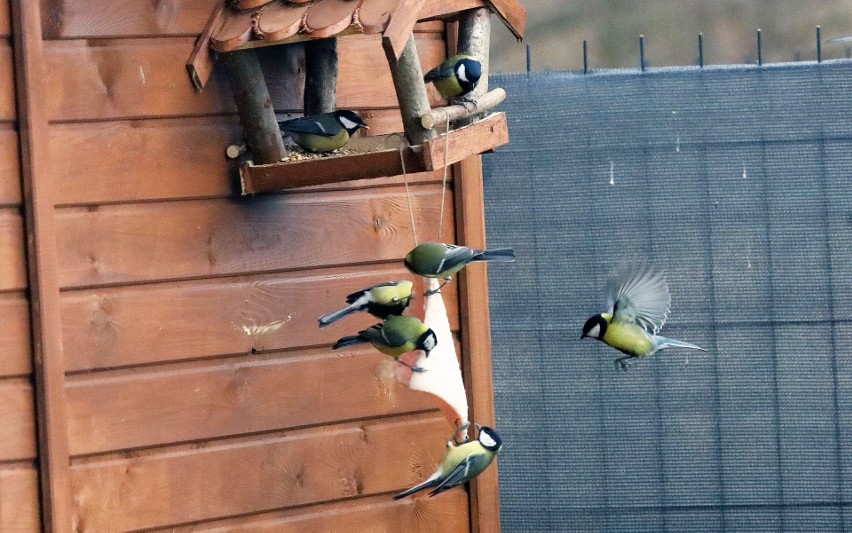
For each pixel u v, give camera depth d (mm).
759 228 9555
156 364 7816
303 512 8266
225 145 7961
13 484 7414
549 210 9703
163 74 7758
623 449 9750
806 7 18922
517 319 9766
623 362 8031
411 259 6922
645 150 9617
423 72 8617
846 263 9523
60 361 7457
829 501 9625
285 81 8273
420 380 7297
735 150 9562
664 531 9742
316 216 8289
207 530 7965
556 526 9828
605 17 19109
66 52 7492
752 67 9555
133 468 7723
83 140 7555
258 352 8109
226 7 7844
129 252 7711
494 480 8773
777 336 9586
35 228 7379
